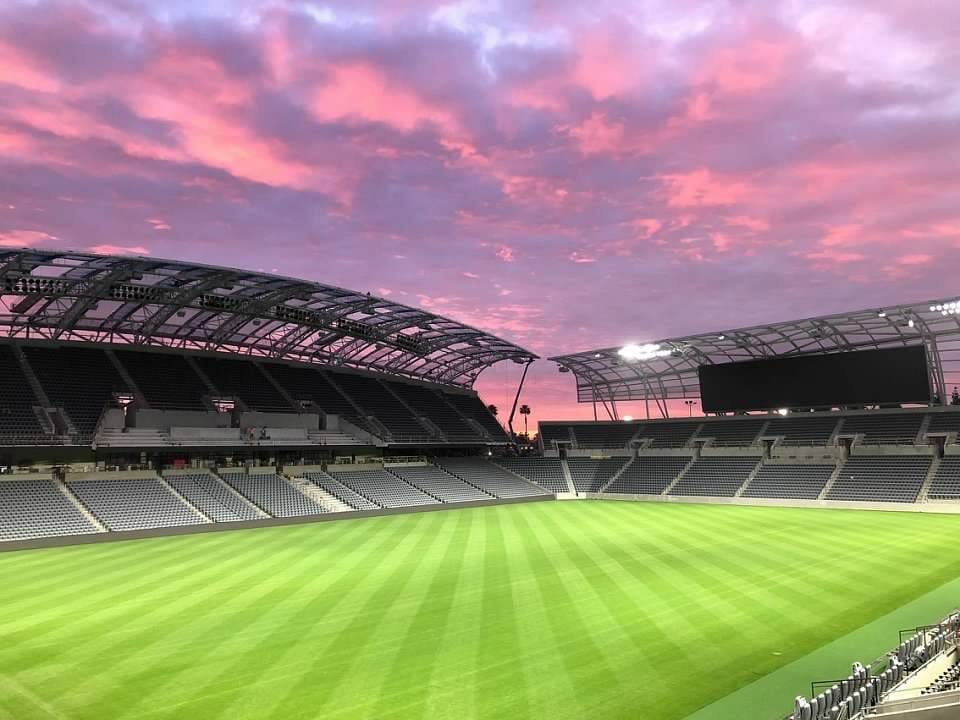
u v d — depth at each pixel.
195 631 20.52
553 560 32.88
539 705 14.58
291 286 52.00
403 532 46.16
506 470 84.94
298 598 24.94
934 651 16.28
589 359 82.62
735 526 46.03
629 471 80.06
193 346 68.00
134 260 42.66
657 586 26.23
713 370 75.56
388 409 79.81
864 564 30.41
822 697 12.52
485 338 74.00
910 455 61.75
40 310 51.47
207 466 59.22
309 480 62.91
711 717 13.87
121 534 43.66
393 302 58.34
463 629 20.48
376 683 15.96
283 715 14.14
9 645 19.23
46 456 50.75
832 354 67.81
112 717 14.08
